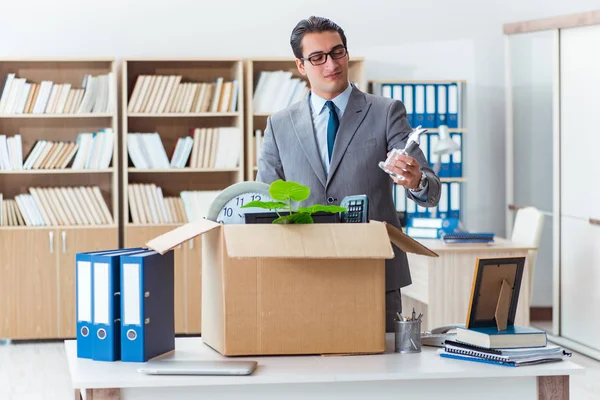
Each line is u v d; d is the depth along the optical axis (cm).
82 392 244
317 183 292
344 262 239
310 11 707
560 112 644
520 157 722
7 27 670
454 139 699
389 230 244
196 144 667
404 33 718
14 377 548
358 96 294
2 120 666
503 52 727
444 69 723
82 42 680
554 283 653
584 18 607
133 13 686
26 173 662
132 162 673
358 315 240
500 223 733
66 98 650
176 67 689
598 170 602
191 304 661
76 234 650
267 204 238
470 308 242
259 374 220
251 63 669
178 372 220
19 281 643
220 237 237
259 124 703
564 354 236
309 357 238
